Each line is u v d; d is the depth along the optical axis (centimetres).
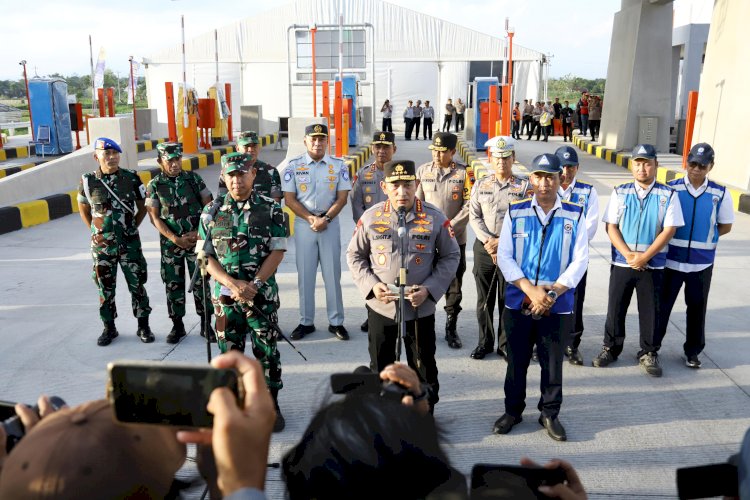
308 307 555
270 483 328
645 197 463
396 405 99
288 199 541
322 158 544
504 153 483
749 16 1137
